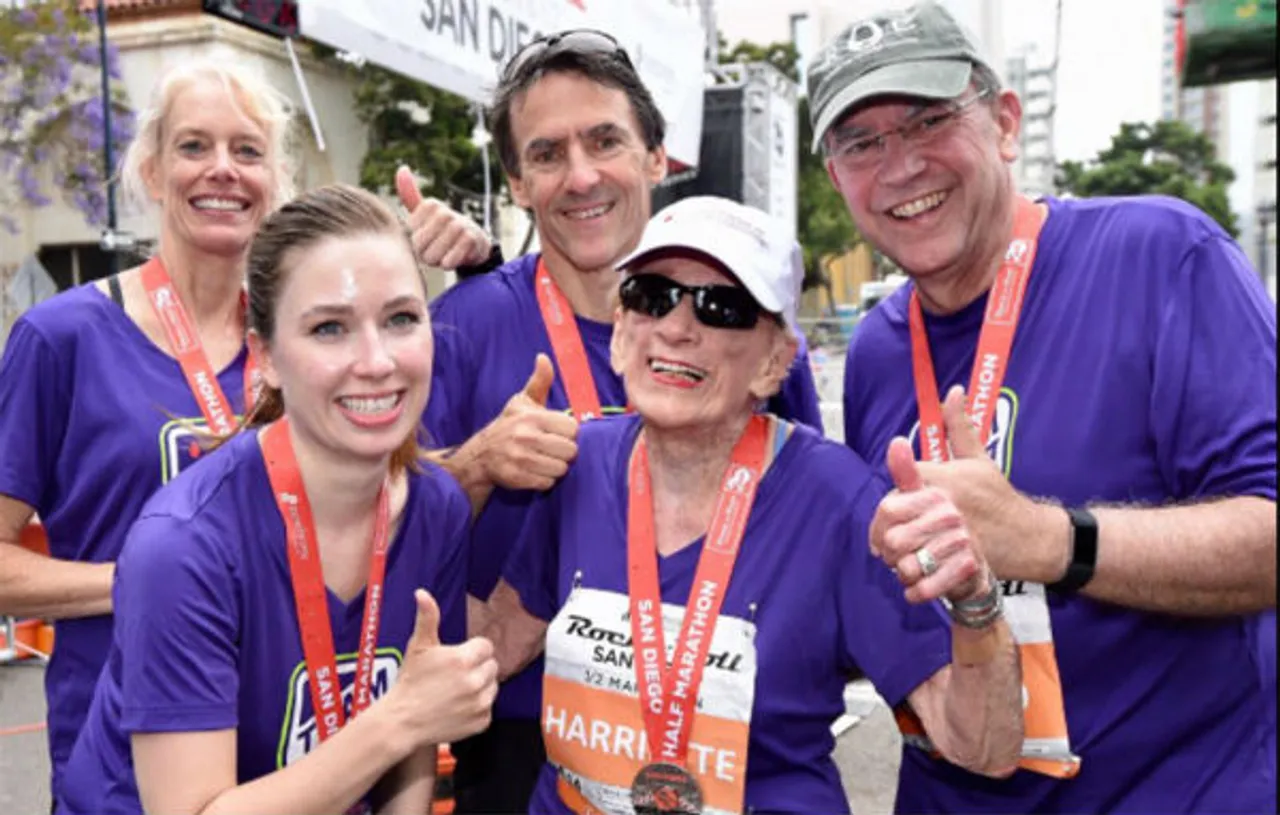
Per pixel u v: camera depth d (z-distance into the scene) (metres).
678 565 1.88
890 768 4.58
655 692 1.79
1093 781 2.00
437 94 16.75
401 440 1.80
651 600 1.86
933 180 2.06
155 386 2.38
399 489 1.96
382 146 17.17
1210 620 1.98
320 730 1.85
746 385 1.88
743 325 1.83
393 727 1.68
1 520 2.33
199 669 1.66
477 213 17.95
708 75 11.88
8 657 6.36
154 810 1.66
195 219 2.46
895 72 2.02
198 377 2.41
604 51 2.46
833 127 2.14
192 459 2.34
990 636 1.62
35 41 12.45
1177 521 1.77
